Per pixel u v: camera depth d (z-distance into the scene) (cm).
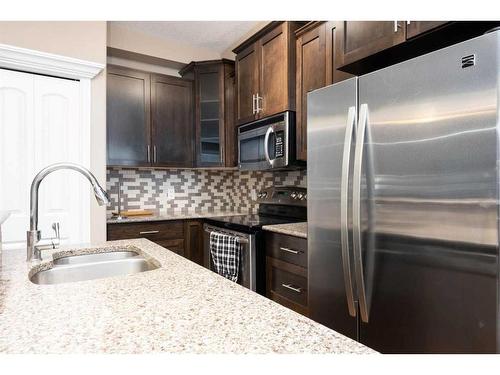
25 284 89
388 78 132
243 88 295
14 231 214
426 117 118
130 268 141
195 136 342
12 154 214
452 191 110
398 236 128
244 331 60
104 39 249
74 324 63
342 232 148
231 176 408
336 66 200
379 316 136
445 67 113
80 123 237
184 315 67
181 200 381
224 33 340
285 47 244
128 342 56
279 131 248
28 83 219
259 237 238
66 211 232
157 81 328
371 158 138
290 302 210
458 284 109
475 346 105
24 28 219
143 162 319
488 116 101
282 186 308
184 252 313
